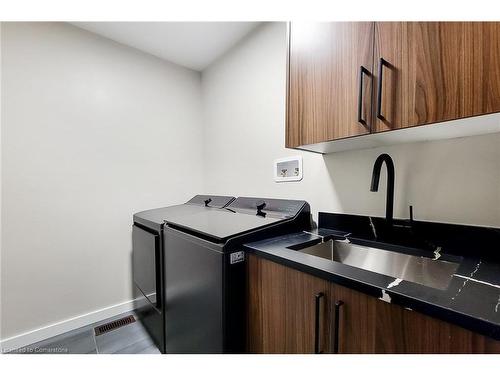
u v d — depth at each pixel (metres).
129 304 2.25
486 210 0.99
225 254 1.07
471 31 0.69
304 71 1.18
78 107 1.97
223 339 1.07
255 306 1.09
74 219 1.96
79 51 1.98
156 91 2.43
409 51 0.81
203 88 2.74
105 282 2.12
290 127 1.26
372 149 1.35
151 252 1.64
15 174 1.72
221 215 1.65
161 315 1.58
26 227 1.76
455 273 0.79
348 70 1.00
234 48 2.27
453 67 0.72
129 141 2.25
